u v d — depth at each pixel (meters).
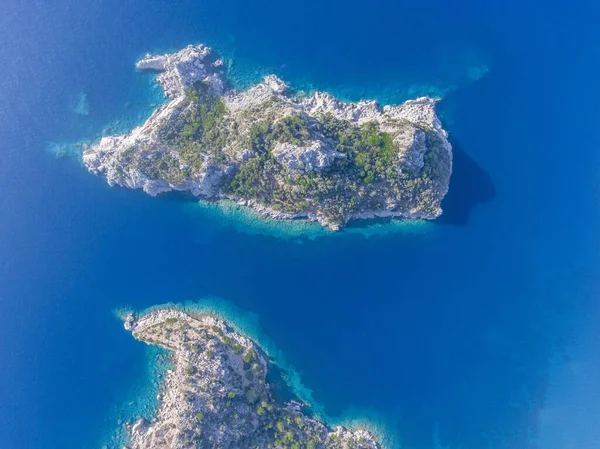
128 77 113.25
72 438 108.75
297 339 111.31
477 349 111.38
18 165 114.00
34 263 113.44
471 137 112.62
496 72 113.81
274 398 108.19
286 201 108.44
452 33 114.56
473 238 112.31
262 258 112.31
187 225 112.94
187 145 107.19
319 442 103.00
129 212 113.44
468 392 110.69
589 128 112.69
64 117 113.62
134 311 112.00
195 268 112.69
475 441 109.75
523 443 109.81
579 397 110.12
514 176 112.56
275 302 112.06
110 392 109.38
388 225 111.81
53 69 114.00
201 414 94.50
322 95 111.81
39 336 112.00
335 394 109.88
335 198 106.06
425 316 111.88
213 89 110.06
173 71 110.25
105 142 111.06
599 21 114.88
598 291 111.06
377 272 112.12
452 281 112.00
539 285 111.88
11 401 110.38
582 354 110.81
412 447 108.69
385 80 113.31
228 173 107.38
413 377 110.81
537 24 115.56
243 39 113.69
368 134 105.56
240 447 98.25
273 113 104.25
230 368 102.50
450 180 111.62
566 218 112.12
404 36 114.38
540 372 110.94
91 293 112.75
